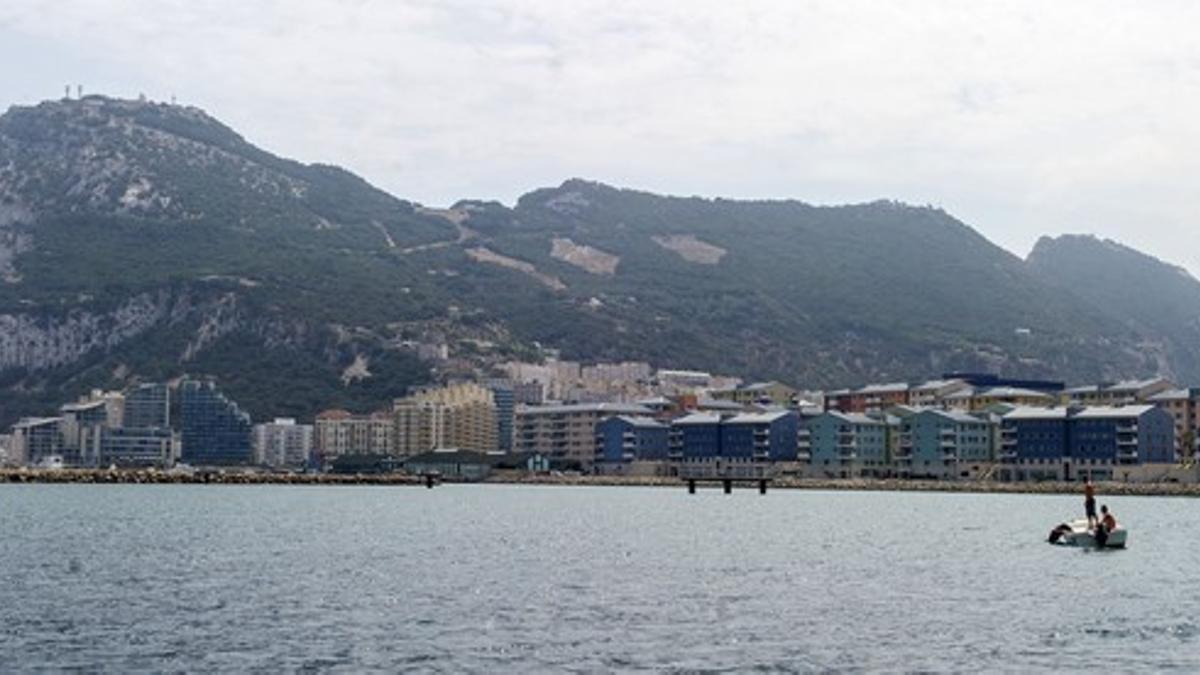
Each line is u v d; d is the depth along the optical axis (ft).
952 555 467.93
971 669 244.22
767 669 243.60
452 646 263.70
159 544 504.84
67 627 284.00
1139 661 251.80
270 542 519.60
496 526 633.20
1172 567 422.82
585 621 295.48
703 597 338.75
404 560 438.81
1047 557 460.14
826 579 384.27
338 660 249.55
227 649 259.80
